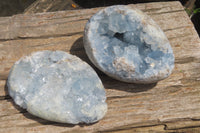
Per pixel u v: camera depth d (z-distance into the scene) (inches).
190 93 24.7
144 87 24.7
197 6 30.7
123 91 24.5
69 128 23.8
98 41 23.7
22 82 23.3
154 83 24.8
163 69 23.5
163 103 24.5
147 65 23.5
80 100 23.3
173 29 26.1
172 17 26.4
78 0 30.5
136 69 23.5
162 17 26.4
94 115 23.3
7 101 24.1
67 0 30.4
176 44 25.7
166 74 23.6
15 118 23.8
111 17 23.9
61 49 25.4
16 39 25.5
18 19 25.9
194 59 25.4
